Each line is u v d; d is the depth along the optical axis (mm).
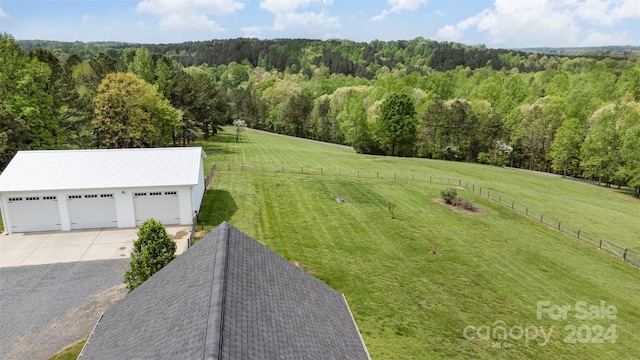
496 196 37062
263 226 24438
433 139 66188
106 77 42719
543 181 48719
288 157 52906
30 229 22531
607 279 20672
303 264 19469
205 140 65250
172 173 24125
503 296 17812
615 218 33750
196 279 9320
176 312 8406
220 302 7746
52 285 16406
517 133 62125
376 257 21016
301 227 24797
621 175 45812
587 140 50281
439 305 16500
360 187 36219
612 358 14039
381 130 65562
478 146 64938
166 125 47438
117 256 19391
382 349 13109
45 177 22734
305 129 91000
